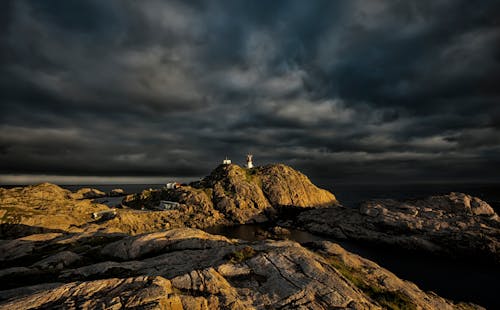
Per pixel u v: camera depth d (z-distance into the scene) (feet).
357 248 291.99
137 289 58.80
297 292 69.21
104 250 130.21
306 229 377.91
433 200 330.54
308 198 538.47
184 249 125.29
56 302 53.26
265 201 488.44
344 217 365.81
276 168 584.40
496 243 243.81
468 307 105.70
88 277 89.25
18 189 436.76
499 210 420.77
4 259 131.13
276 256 88.99
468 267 232.32
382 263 243.60
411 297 84.99
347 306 65.21
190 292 64.28
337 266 99.45
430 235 278.46
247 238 337.72
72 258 118.11
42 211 298.35
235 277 77.87
